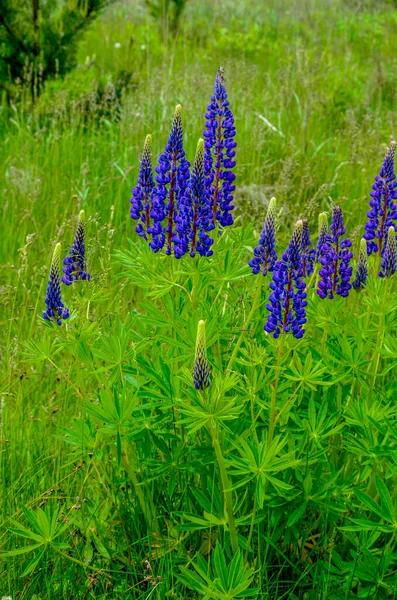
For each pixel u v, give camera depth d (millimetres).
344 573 2732
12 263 4969
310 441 2838
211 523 2666
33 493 3268
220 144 3049
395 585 2588
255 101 8086
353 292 3279
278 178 6367
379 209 3062
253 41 11609
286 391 2998
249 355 2793
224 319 2939
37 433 3674
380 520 2836
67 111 7648
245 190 5992
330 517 2871
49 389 4008
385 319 2949
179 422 2500
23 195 5816
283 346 2729
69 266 3066
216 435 2500
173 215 2934
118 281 4785
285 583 2881
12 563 2979
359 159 6422
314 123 7766
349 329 3016
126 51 9523
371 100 8562
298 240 2488
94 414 2660
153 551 2904
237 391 2916
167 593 2693
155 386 2863
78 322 3166
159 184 2912
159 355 2984
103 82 8148
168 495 2986
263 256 2721
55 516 2678
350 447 2701
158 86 7586
